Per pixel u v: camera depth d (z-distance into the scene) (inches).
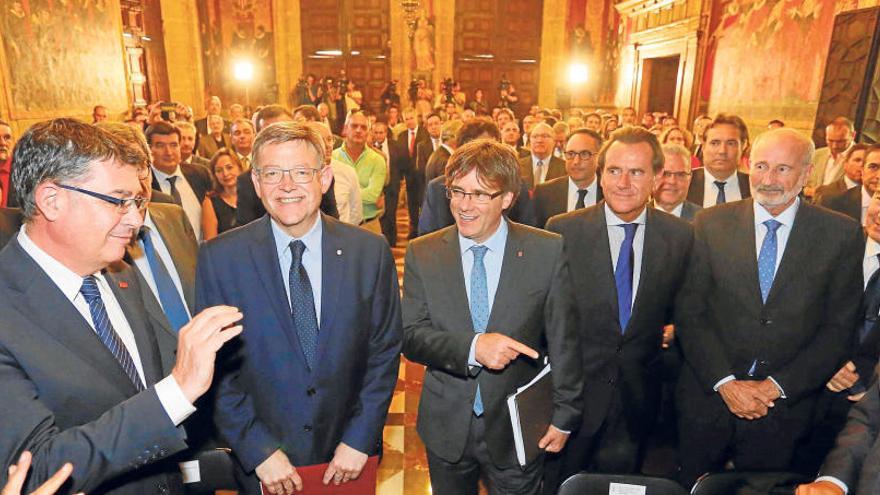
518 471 71.0
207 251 63.3
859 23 235.5
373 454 68.4
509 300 67.6
